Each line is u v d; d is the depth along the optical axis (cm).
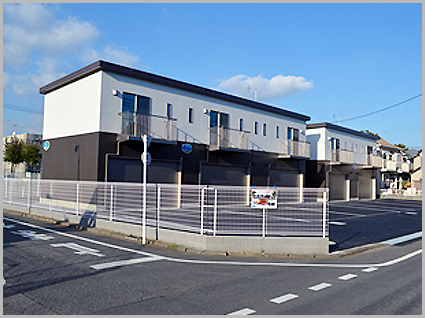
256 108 2316
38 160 4009
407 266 761
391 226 1500
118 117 1627
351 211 2158
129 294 524
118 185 1101
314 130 3009
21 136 4575
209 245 842
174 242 909
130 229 1032
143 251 841
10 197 1720
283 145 2508
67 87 1788
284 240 856
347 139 3234
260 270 692
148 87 1739
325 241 866
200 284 583
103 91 1580
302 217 882
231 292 545
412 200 3444
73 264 697
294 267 728
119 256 780
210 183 2017
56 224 1272
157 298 509
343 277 654
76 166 1681
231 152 2080
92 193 1204
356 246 1010
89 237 1015
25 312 445
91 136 1598
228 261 763
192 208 900
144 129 1686
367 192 3472
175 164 1855
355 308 487
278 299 517
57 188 1379
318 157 2958
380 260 826
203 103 1988
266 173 2358
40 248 841
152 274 638
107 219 1134
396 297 538
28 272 632
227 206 870
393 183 4319
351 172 3203
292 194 885
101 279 598
